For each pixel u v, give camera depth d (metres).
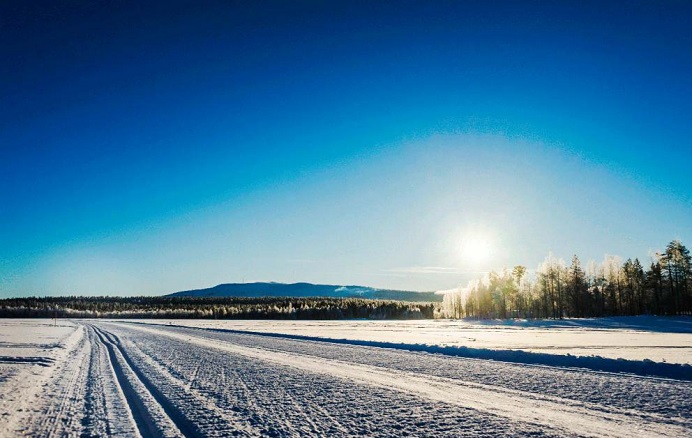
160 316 159.12
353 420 9.72
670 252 89.94
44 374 17.61
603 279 103.44
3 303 177.88
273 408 10.96
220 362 21.11
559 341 33.88
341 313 154.12
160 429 9.10
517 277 120.25
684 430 8.55
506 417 9.77
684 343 31.09
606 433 8.41
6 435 8.82
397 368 18.25
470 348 23.52
